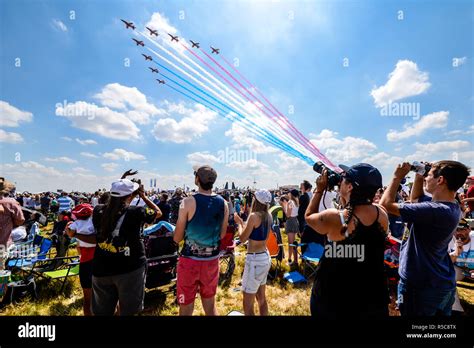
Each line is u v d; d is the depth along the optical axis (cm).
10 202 393
